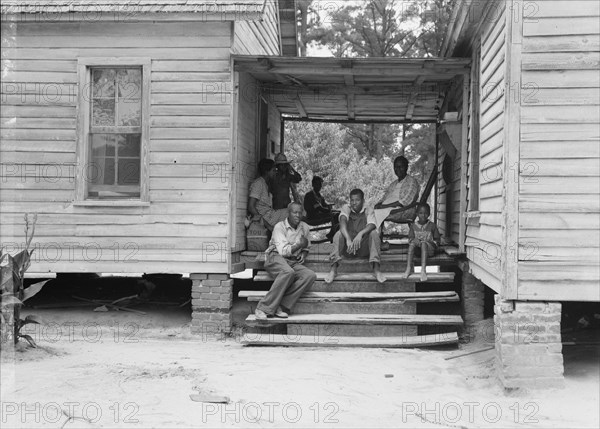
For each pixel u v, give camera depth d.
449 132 11.30
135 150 10.63
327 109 14.52
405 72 10.67
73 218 10.55
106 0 10.34
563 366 7.76
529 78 7.43
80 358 8.56
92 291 12.54
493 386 7.52
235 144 10.51
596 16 7.36
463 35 10.12
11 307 8.57
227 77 10.38
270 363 8.44
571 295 7.33
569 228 7.35
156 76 10.47
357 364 8.47
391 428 6.09
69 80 10.57
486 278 8.68
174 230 10.43
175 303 11.71
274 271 10.16
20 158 10.59
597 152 7.34
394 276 10.38
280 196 12.59
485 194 8.85
